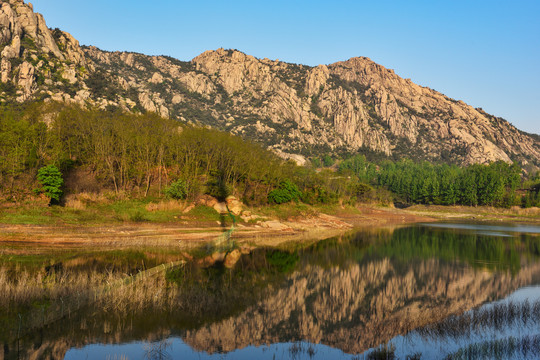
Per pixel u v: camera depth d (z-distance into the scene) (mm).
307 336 20094
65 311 20141
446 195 174375
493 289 32656
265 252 47938
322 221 90938
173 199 65938
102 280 26047
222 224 64625
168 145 75000
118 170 70375
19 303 20797
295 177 111125
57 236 43219
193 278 30422
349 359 17141
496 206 168625
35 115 73812
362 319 23500
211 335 19062
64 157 63062
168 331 19047
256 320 22156
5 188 51938
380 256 48812
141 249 42469
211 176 78938
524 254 53250
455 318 23609
